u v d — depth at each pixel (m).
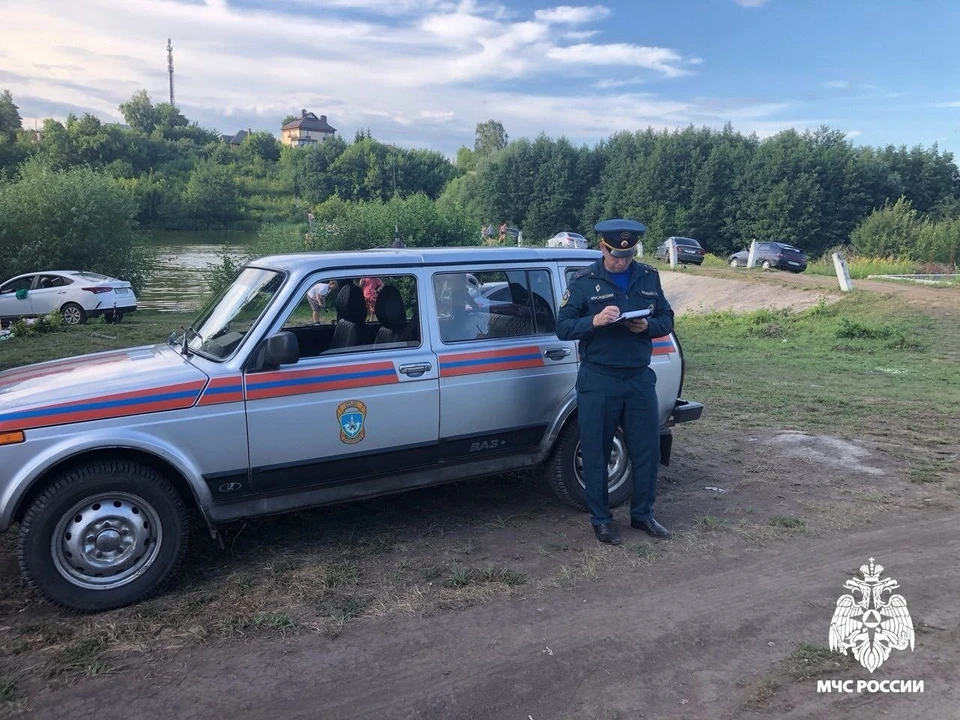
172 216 94.81
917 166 62.12
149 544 4.05
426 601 4.03
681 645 3.63
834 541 4.89
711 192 61.53
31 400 3.88
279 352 4.16
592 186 70.31
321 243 24.19
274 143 139.62
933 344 14.75
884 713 3.13
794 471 6.39
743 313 20.48
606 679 3.36
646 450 4.88
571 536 4.96
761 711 3.14
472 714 3.12
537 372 5.11
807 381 11.09
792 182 58.06
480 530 5.05
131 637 3.66
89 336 15.72
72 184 25.33
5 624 3.81
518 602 4.04
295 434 4.36
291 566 4.45
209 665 3.44
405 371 4.65
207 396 4.14
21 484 3.75
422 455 4.81
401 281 4.81
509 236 47.53
